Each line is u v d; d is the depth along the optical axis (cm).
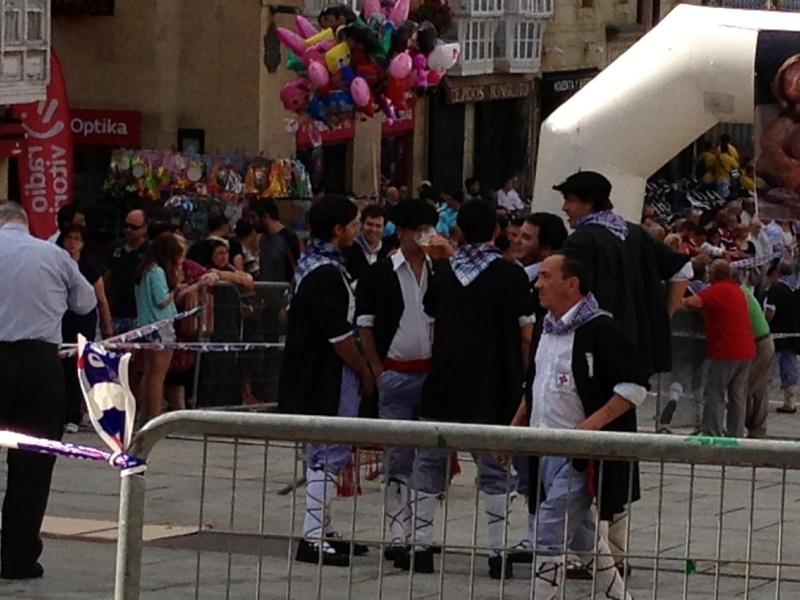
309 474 873
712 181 4000
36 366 970
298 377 1055
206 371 1641
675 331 1742
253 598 891
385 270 1069
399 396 1070
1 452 1384
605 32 4172
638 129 1650
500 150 3841
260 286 1656
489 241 1034
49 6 2239
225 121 2797
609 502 796
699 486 1223
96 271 1566
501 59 3684
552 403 870
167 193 2575
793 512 1165
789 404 2134
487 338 1020
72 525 1131
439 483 924
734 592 896
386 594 898
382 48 2222
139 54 2778
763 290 2372
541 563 759
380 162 3403
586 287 870
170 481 1239
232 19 2781
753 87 1594
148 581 946
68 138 2291
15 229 980
